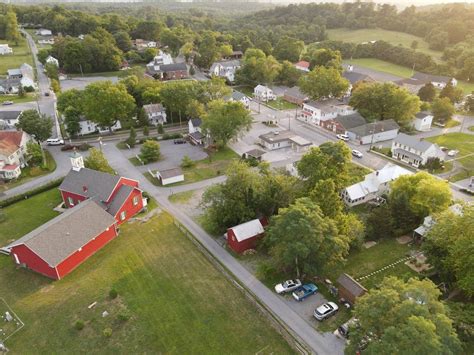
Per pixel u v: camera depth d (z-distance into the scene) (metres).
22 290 49.75
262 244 56.06
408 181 62.44
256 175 61.50
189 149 95.12
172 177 77.44
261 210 61.38
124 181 66.25
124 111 100.06
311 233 45.62
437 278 50.75
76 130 99.69
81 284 50.31
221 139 91.94
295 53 182.25
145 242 59.09
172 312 45.75
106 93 96.19
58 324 44.22
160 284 50.25
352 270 52.69
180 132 106.19
